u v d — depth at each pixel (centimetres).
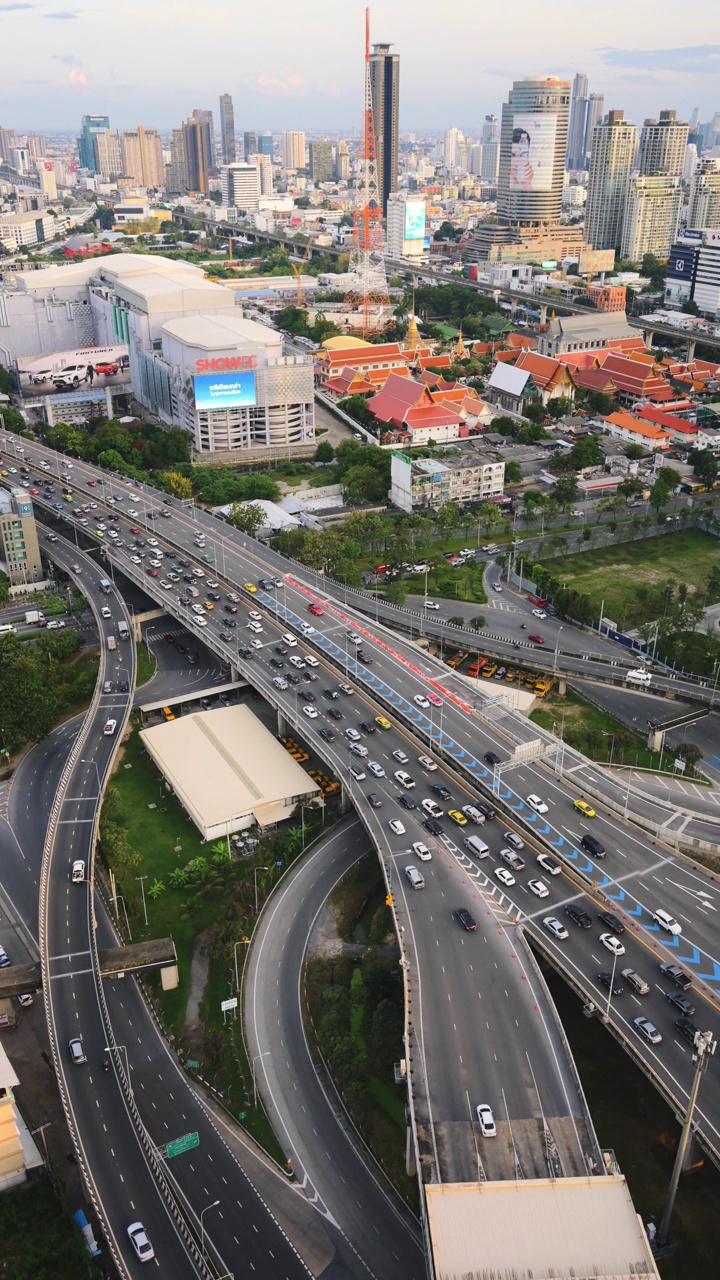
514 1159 17838
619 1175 17250
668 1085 19175
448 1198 16812
